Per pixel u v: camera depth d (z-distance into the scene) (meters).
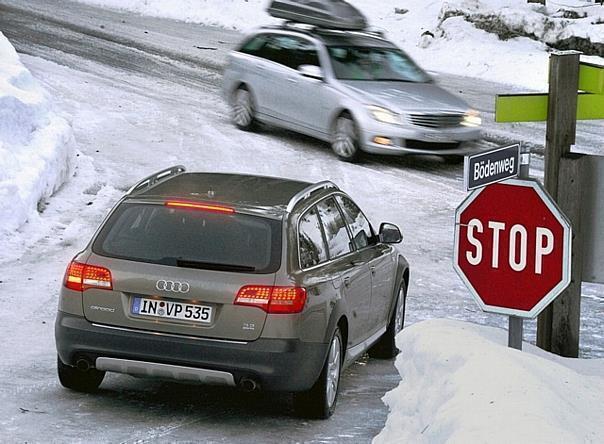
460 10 43.94
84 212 19.92
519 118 10.84
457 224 8.94
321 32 26.81
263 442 9.86
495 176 8.59
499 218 8.80
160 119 28.47
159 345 10.12
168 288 10.16
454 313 15.82
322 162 25.31
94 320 10.34
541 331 11.22
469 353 7.92
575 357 11.16
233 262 10.26
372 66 26.36
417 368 8.35
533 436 6.40
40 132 21.06
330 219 11.80
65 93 30.05
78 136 25.83
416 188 23.75
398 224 21.08
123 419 10.34
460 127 25.25
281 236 10.48
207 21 46.94
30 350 12.62
